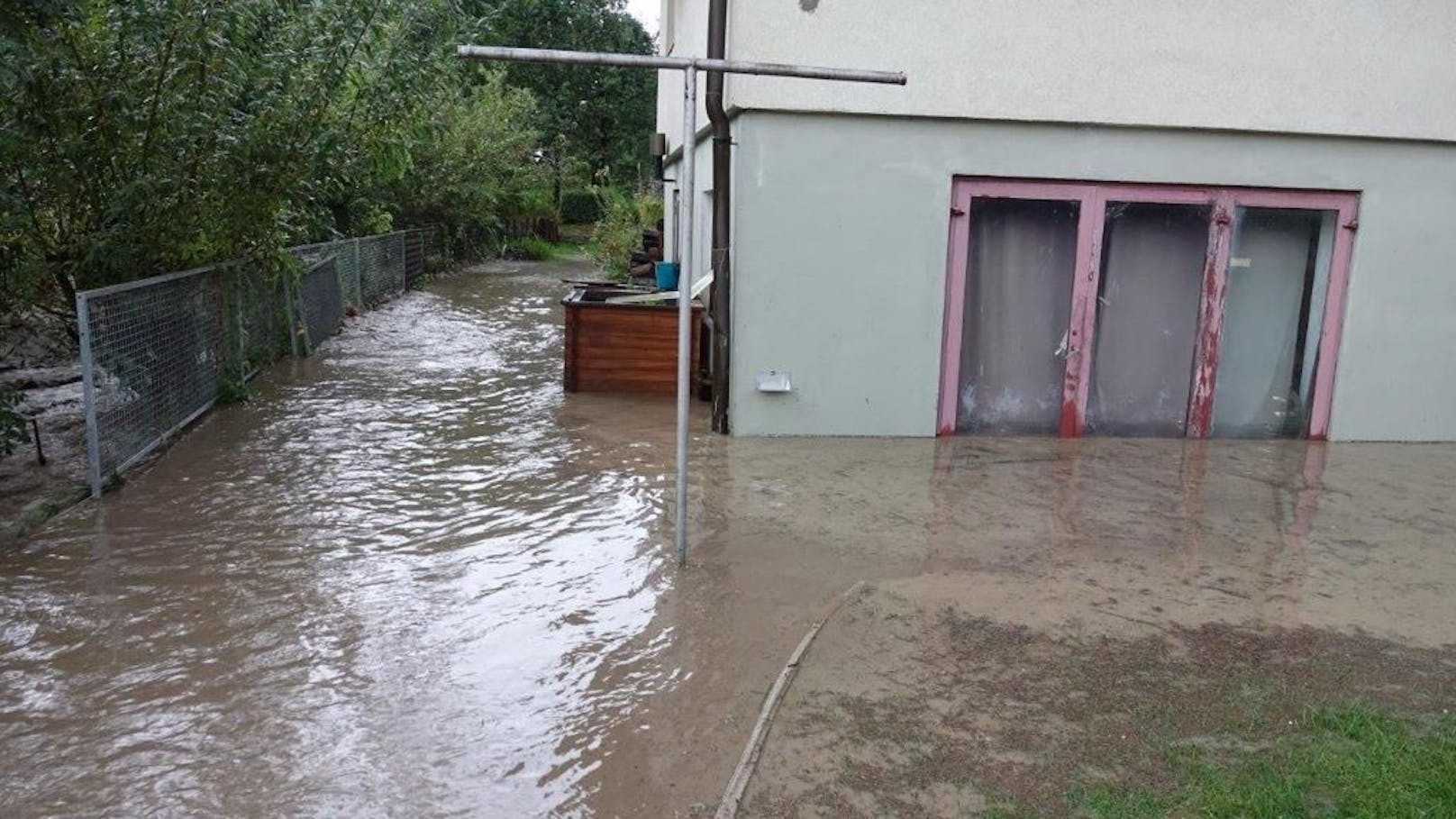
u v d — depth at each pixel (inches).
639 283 581.9
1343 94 331.3
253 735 148.9
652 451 307.9
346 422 342.3
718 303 325.1
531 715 155.4
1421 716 155.0
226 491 263.3
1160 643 181.6
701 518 246.5
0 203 273.6
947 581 209.8
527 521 242.7
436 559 217.8
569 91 1728.6
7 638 178.9
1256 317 345.4
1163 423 348.5
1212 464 313.4
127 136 302.8
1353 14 327.3
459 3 404.8
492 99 1070.4
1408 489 290.4
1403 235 342.0
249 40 328.2
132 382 282.4
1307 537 245.3
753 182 317.1
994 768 140.0
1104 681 166.2
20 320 345.1
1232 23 323.9
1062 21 319.0
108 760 142.4
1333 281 344.2
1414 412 351.9
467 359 474.6
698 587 204.7
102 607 191.8
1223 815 128.3
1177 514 260.4
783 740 146.9
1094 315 338.0
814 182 319.0
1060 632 185.8
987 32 316.8
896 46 314.2
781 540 232.8
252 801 133.4
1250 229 339.3
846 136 318.0
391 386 406.3
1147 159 329.4
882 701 158.7
